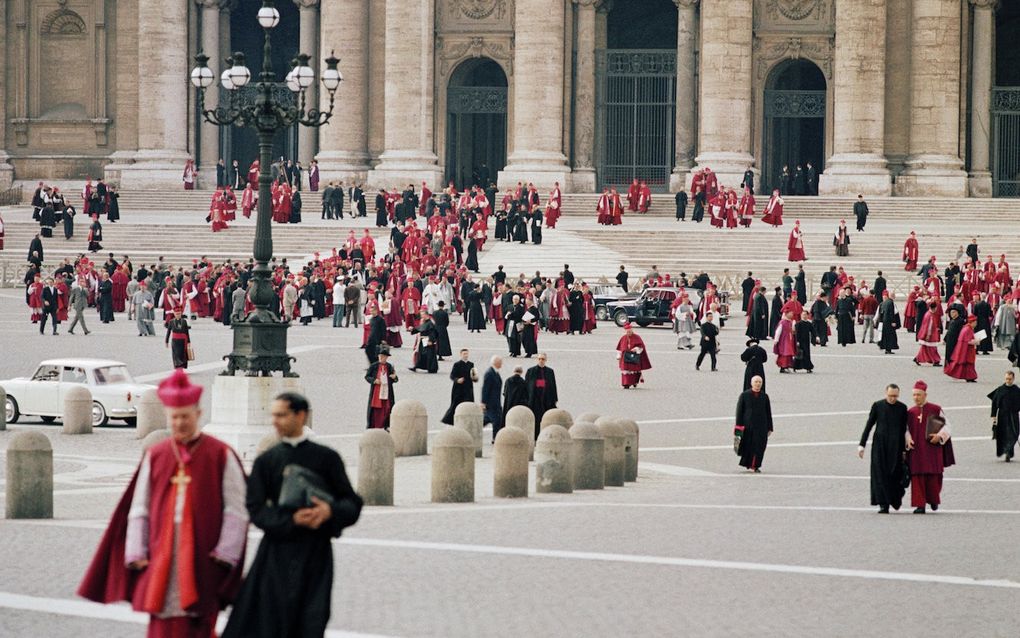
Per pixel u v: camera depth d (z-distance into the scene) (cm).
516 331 7025
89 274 9194
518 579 2652
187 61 13600
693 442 4872
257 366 4322
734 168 12375
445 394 5772
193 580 1678
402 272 8781
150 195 12962
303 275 8844
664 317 8731
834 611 2462
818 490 4000
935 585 2686
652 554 2922
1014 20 13825
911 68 12456
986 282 8950
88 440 4791
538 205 10831
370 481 3547
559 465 3866
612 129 13038
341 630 2242
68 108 13862
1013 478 4241
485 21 12975
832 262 10000
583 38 12900
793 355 6588
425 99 12825
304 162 13512
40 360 6562
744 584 2658
